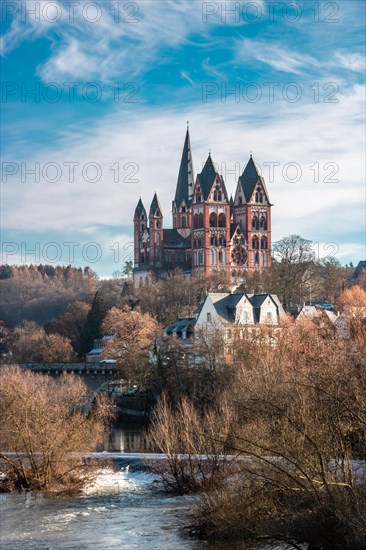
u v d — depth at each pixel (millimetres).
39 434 75250
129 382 161250
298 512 48125
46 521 63062
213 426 69812
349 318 145500
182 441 73562
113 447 112500
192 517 58906
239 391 81375
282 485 48281
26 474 74562
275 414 51188
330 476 49156
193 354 144375
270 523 49438
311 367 78188
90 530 60125
